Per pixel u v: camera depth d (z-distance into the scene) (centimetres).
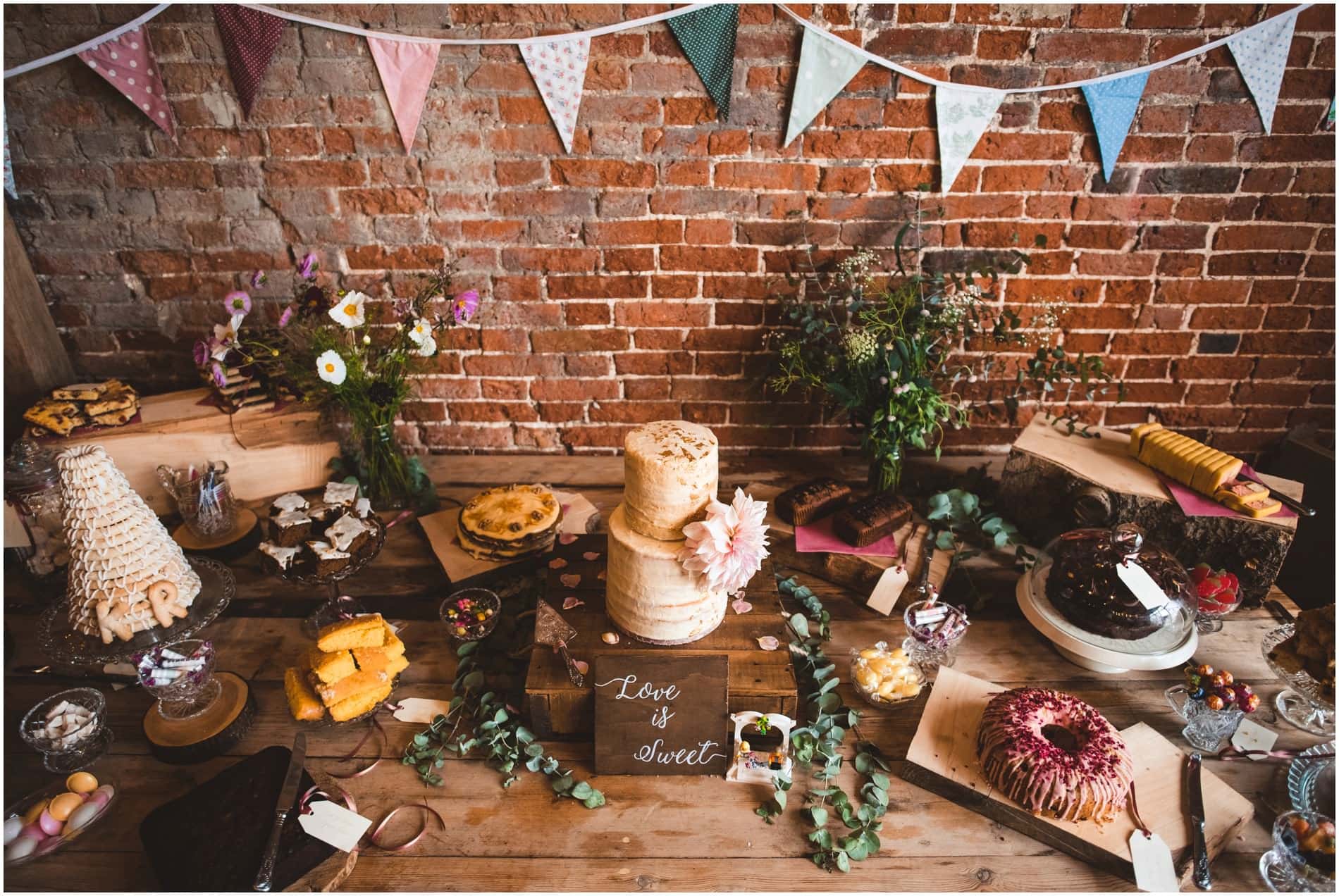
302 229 231
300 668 168
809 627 193
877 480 229
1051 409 255
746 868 141
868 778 158
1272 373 247
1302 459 248
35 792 150
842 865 139
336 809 143
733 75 212
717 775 157
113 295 239
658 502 150
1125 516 198
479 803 152
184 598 160
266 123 217
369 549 188
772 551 211
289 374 219
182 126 217
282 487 233
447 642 188
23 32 204
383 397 213
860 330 208
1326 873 131
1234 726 163
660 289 239
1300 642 166
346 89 213
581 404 257
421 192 226
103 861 140
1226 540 193
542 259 235
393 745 163
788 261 235
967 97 211
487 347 248
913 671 174
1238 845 145
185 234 231
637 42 208
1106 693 175
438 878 139
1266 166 219
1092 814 142
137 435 215
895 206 227
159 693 157
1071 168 221
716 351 248
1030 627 194
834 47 206
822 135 219
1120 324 242
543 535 206
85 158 220
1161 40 205
